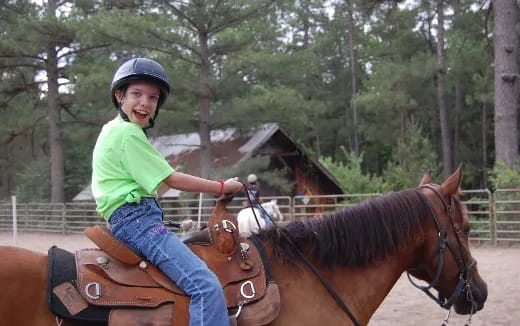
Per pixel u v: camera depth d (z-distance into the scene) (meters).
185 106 19.42
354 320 3.25
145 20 17.20
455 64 25.73
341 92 40.62
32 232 23.97
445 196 3.65
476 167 31.30
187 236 3.10
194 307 2.71
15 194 29.19
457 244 3.61
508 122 15.12
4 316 2.62
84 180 32.56
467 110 32.94
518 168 14.76
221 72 20.06
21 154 32.44
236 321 2.82
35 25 21.14
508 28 15.16
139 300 2.72
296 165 22.70
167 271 2.77
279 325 2.98
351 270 3.40
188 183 2.86
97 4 22.56
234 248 3.04
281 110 19.09
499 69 15.23
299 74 19.36
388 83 25.97
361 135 40.41
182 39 17.83
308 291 3.15
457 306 3.67
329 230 3.38
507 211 14.02
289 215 17.47
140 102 2.92
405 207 3.54
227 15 18.41
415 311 7.50
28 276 2.71
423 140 24.14
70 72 23.11
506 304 7.67
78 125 25.84
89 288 2.71
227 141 23.14
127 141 2.77
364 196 17.70
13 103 25.92
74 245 17.53
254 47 19.16
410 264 3.61
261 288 2.96
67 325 2.67
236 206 19.06
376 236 3.43
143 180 2.75
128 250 2.80
